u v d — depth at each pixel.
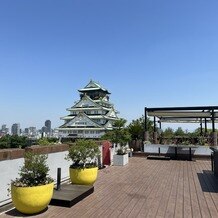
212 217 4.70
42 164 5.04
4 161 5.18
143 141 15.31
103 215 4.73
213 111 14.54
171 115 16.83
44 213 4.81
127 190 6.64
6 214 4.75
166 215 4.78
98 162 10.10
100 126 54.69
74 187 6.32
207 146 13.77
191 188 6.90
